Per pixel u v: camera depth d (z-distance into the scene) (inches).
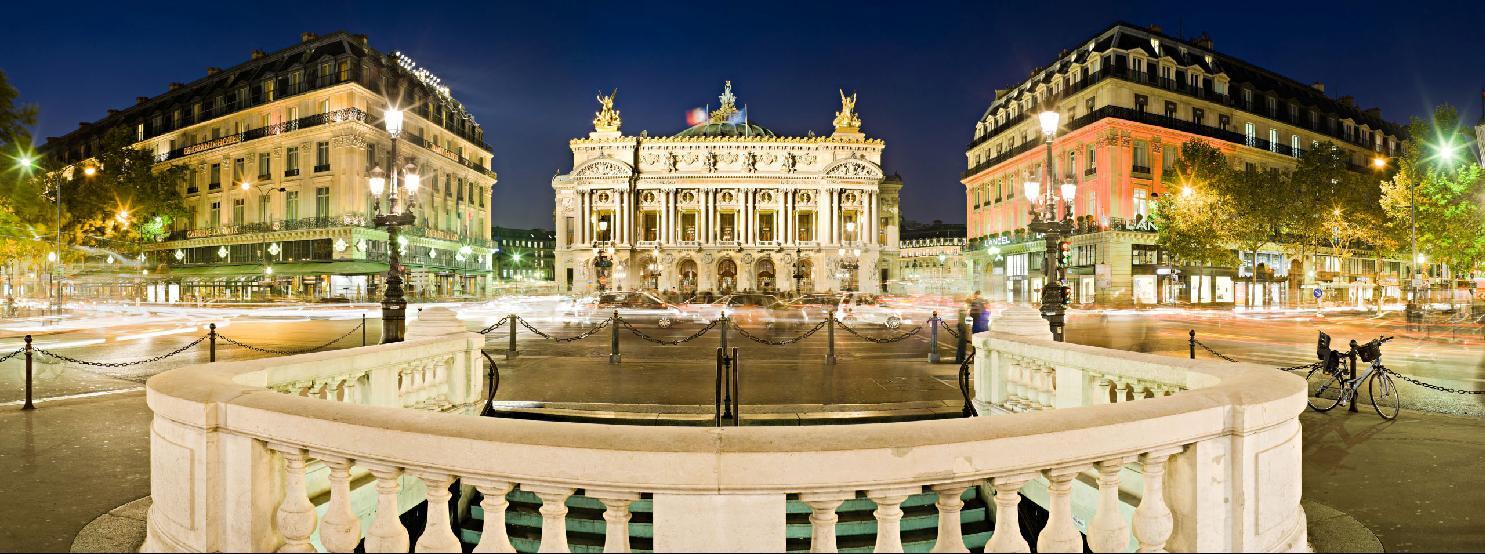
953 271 3353.8
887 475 107.3
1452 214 1086.4
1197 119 1856.5
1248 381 151.7
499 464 111.1
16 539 177.6
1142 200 1754.4
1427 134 1167.6
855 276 2719.0
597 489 108.6
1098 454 118.4
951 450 109.5
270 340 765.3
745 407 336.8
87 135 2410.2
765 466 105.7
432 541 117.3
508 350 601.0
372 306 1643.7
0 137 988.6
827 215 2711.6
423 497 208.7
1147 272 1729.8
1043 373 281.0
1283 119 2016.5
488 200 2593.5
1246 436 132.9
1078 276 1800.0
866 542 205.9
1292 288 1978.3
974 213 2368.4
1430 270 2074.3
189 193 2123.5
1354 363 360.2
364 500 184.2
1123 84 1729.8
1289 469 144.3
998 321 337.4
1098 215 1744.6
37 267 1679.4
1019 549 114.4
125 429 305.6
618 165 2630.4
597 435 111.3
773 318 1289.4
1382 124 2383.1
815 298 1704.0
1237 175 1459.2
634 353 622.5
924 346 709.9
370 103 1919.3
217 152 2038.6
